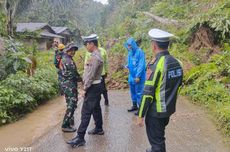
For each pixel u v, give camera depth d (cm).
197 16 1377
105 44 1841
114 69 1252
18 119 769
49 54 2225
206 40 1201
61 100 979
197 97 845
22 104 811
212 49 1162
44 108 877
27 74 1009
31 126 705
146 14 1955
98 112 605
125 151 537
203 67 1000
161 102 391
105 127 665
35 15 4800
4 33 1347
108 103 868
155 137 407
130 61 762
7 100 770
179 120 696
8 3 1942
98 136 609
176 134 610
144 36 1558
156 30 400
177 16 1775
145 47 1483
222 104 732
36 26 3681
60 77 673
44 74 1066
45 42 3591
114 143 573
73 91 633
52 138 607
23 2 2923
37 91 914
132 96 788
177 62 399
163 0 2248
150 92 389
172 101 396
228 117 623
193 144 557
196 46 1223
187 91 912
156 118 400
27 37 2289
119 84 1142
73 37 4750
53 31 4016
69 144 559
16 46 1119
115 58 1354
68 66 621
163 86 389
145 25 1747
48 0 5016
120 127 664
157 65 387
